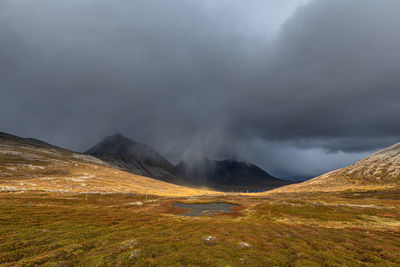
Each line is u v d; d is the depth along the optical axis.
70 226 34.72
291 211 62.53
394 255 25.89
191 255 23.02
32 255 22.53
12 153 167.88
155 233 32.38
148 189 173.62
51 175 141.75
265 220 54.75
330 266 21.97
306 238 32.47
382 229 42.00
